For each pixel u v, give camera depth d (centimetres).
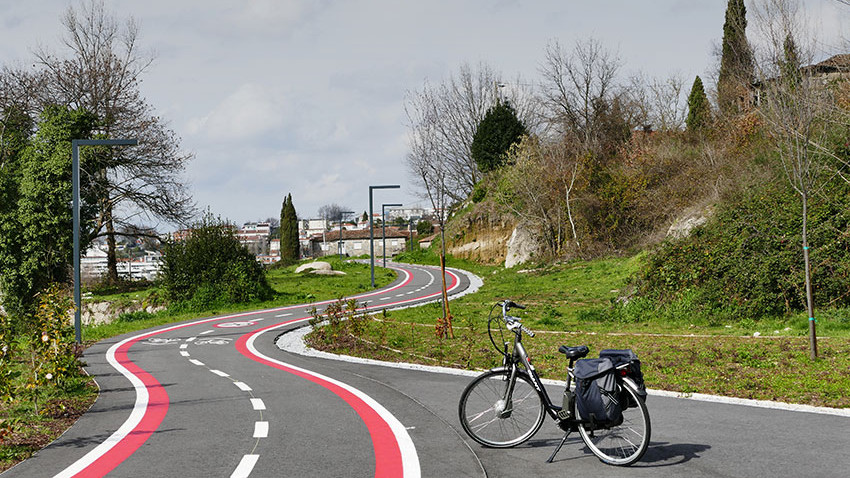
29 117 4469
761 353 1230
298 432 742
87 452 666
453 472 571
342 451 654
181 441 708
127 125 4766
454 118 7544
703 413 780
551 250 5381
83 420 830
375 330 1989
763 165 2661
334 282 4909
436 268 6512
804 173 1227
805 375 1004
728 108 3828
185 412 875
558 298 2959
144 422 812
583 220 5028
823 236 1798
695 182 4047
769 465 560
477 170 7569
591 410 582
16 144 4372
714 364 1149
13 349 908
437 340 1720
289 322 2538
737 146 3575
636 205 4634
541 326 1967
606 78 5800
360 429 751
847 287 1716
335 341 1759
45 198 3988
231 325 2488
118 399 989
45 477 581
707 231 2228
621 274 3478
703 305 1958
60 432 762
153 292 3756
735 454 597
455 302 3089
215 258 3500
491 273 5447
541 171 5541
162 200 4816
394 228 13588
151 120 4794
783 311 1800
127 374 1288
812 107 1262
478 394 658
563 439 609
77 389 1070
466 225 7056
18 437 730
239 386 1095
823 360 1120
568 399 610
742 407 812
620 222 4841
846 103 1425
